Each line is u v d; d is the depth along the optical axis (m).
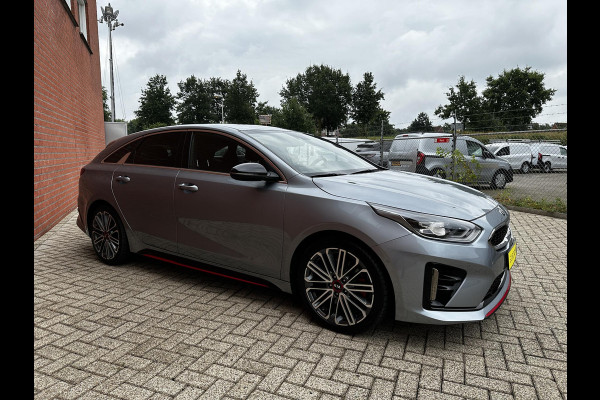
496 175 11.07
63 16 7.99
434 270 2.55
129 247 4.17
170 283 3.84
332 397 2.16
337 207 2.79
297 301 3.43
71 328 2.92
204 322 3.03
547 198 9.28
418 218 2.60
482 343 2.75
